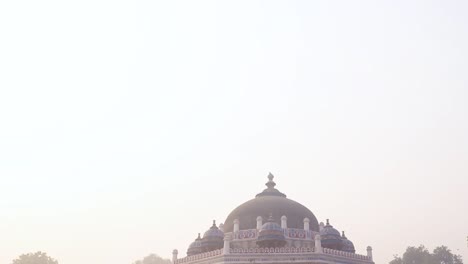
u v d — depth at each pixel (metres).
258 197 65.56
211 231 58.66
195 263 55.12
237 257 50.41
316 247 50.97
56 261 98.06
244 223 59.53
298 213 60.47
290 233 56.38
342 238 60.59
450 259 115.50
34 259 94.25
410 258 113.69
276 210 59.69
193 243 60.81
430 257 111.69
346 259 54.47
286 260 50.31
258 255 50.47
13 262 93.75
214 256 52.12
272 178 69.81
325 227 59.09
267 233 52.88
